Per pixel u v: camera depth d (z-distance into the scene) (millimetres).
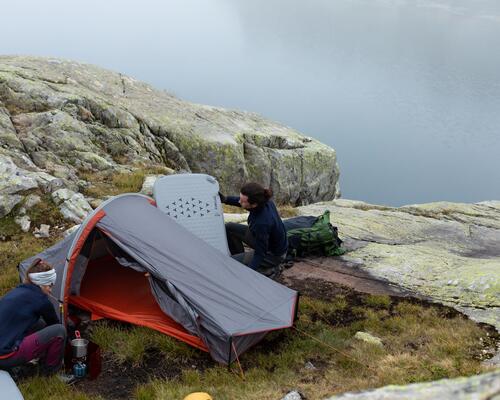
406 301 9906
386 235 14906
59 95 20391
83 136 18781
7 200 12734
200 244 8352
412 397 3297
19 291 6441
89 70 25766
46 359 6723
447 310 9562
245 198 8477
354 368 7320
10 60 23750
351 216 16484
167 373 7219
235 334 7238
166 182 9656
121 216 8203
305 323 8648
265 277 8344
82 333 7973
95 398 6504
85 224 7980
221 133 24406
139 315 8188
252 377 7074
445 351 7871
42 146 17609
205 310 7441
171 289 7621
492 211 21750
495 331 8711
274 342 8094
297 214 16250
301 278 10656
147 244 7945
